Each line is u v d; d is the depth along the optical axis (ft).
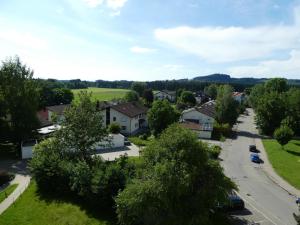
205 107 301.43
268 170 156.56
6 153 158.20
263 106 266.36
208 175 80.84
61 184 101.91
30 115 159.12
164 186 73.87
